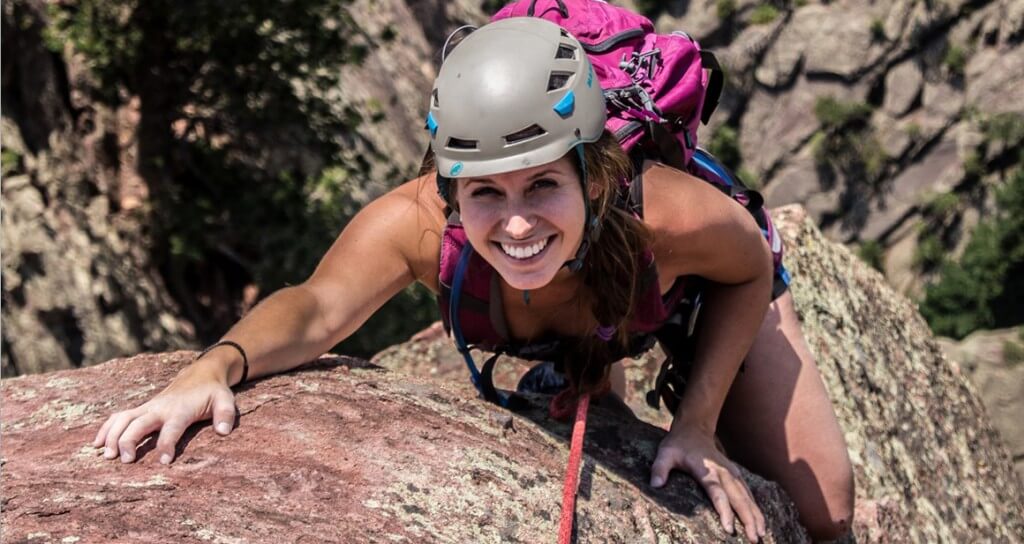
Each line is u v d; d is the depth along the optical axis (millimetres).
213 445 2225
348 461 2260
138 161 13484
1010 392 35438
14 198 12797
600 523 2424
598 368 2760
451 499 2260
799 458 3572
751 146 40875
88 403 2451
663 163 2760
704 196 2674
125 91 13500
